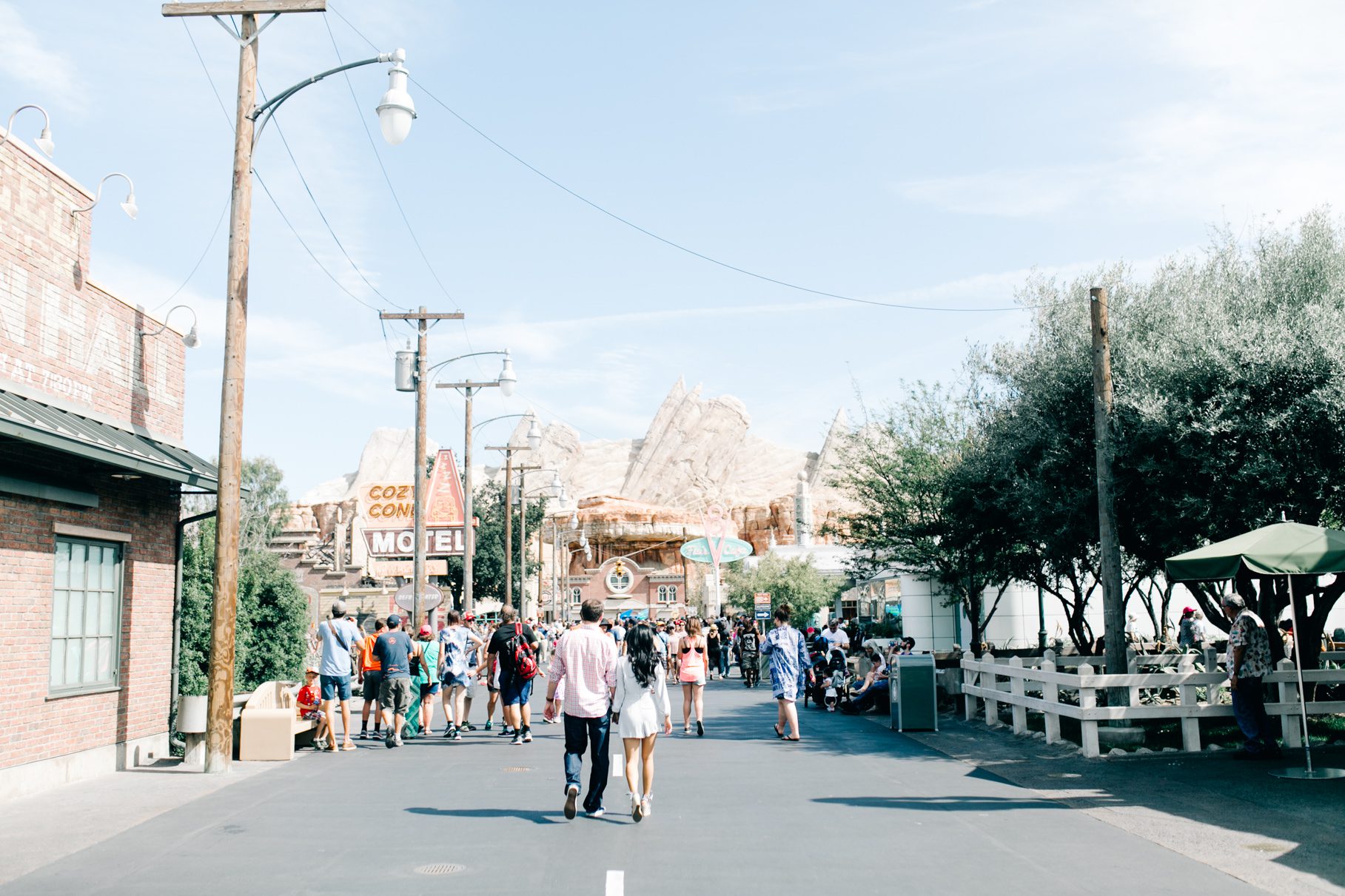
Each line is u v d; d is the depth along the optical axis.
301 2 13.28
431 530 36.44
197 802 10.76
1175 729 15.44
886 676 20.83
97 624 13.04
